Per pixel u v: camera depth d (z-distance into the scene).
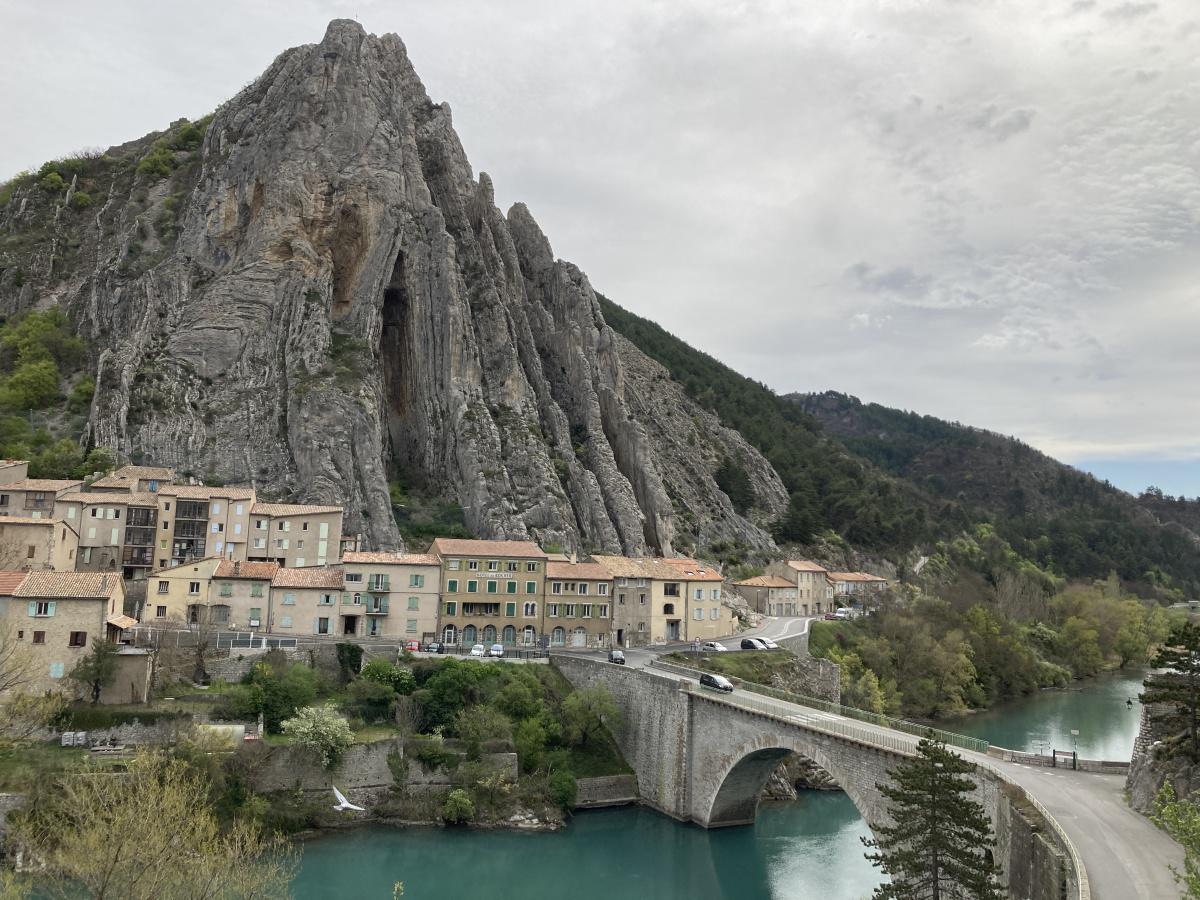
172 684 88.31
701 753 89.06
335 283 182.12
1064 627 191.38
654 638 131.00
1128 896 39.50
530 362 190.00
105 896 42.22
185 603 106.31
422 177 192.25
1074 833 47.81
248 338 165.62
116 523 123.38
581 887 75.31
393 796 85.38
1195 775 49.97
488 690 98.75
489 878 76.06
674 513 185.00
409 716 92.38
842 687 126.38
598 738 100.81
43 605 81.75
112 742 77.19
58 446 143.88
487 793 87.88
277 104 195.25
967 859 46.91
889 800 63.22
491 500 155.12
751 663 116.44
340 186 181.50
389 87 199.38
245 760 78.88
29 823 60.34
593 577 127.38
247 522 128.75
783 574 176.88
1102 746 112.56
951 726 127.75
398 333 182.38
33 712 73.38
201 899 43.53
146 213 199.88
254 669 91.50
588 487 169.88
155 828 44.16
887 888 49.22
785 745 75.94
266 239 175.12
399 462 171.62
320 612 110.50
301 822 79.56
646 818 91.75
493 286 188.12
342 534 140.62
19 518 109.50
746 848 84.75
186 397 156.50
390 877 74.38
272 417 158.12
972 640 158.00
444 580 119.62
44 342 172.12
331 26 195.75
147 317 168.00
